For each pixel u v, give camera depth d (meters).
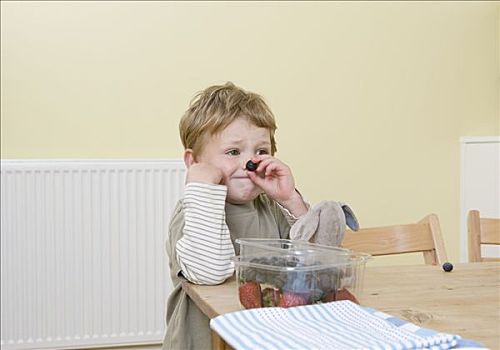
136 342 2.59
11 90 2.57
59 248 2.51
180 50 2.70
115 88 2.65
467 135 3.02
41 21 2.58
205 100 1.25
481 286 1.14
